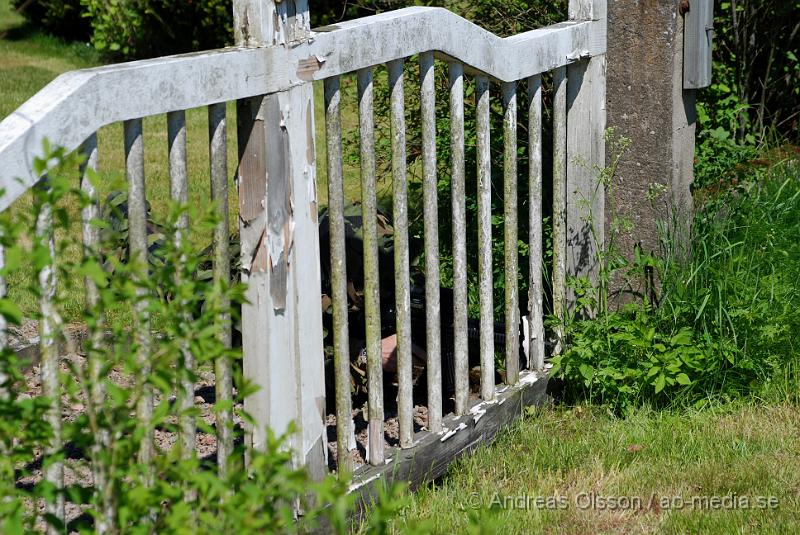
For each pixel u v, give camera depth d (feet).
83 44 64.75
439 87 21.99
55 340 9.35
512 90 16.25
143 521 9.31
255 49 11.37
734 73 27.09
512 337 16.93
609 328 17.78
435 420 15.23
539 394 17.60
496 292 20.71
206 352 8.23
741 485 14.90
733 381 17.70
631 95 17.78
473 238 21.12
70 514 13.48
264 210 11.73
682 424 16.85
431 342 15.05
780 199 20.77
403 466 14.52
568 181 18.11
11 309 7.89
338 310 13.33
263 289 11.87
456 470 15.58
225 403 8.47
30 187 9.04
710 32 17.46
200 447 15.83
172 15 55.72
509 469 15.69
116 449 8.19
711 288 17.87
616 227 17.87
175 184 10.84
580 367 17.29
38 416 8.30
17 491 8.38
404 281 14.37
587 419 17.33
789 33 28.12
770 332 17.49
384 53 13.38
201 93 10.75
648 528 13.93
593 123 17.80
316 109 42.09
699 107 24.56
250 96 11.40
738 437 16.38
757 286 18.28
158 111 10.32
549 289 19.99
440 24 14.30
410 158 23.21
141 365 8.21
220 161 11.28
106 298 8.05
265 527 8.13
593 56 17.54
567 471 15.67
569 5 17.57
